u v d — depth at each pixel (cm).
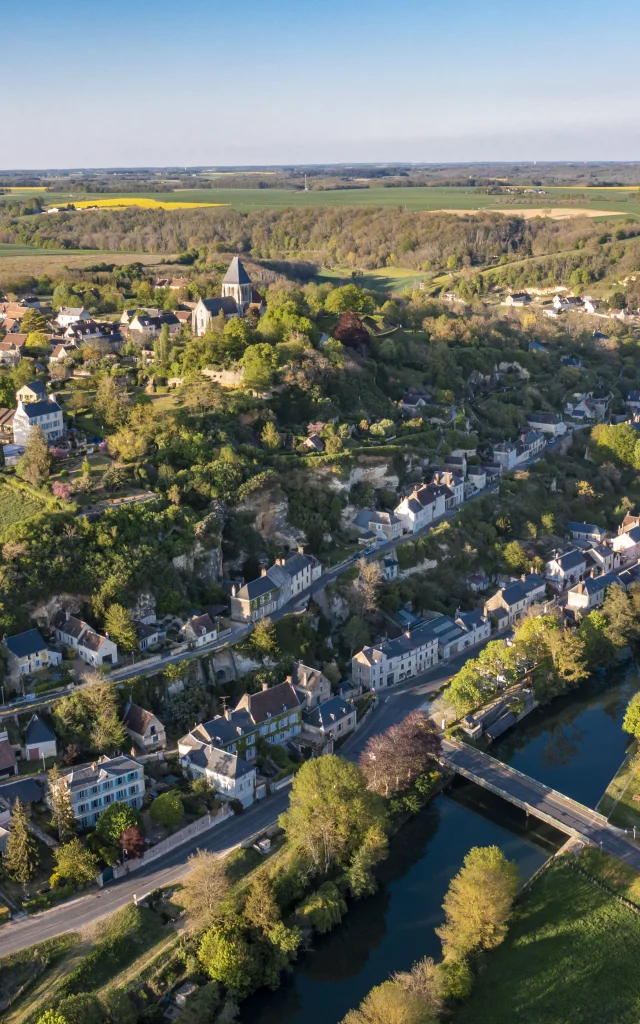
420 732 16850
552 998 12662
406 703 19525
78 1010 11256
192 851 14950
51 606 18475
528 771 17775
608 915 13962
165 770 16600
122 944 12988
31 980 12406
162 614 19438
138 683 17425
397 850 15638
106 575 18988
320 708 18175
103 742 16200
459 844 15762
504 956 13350
